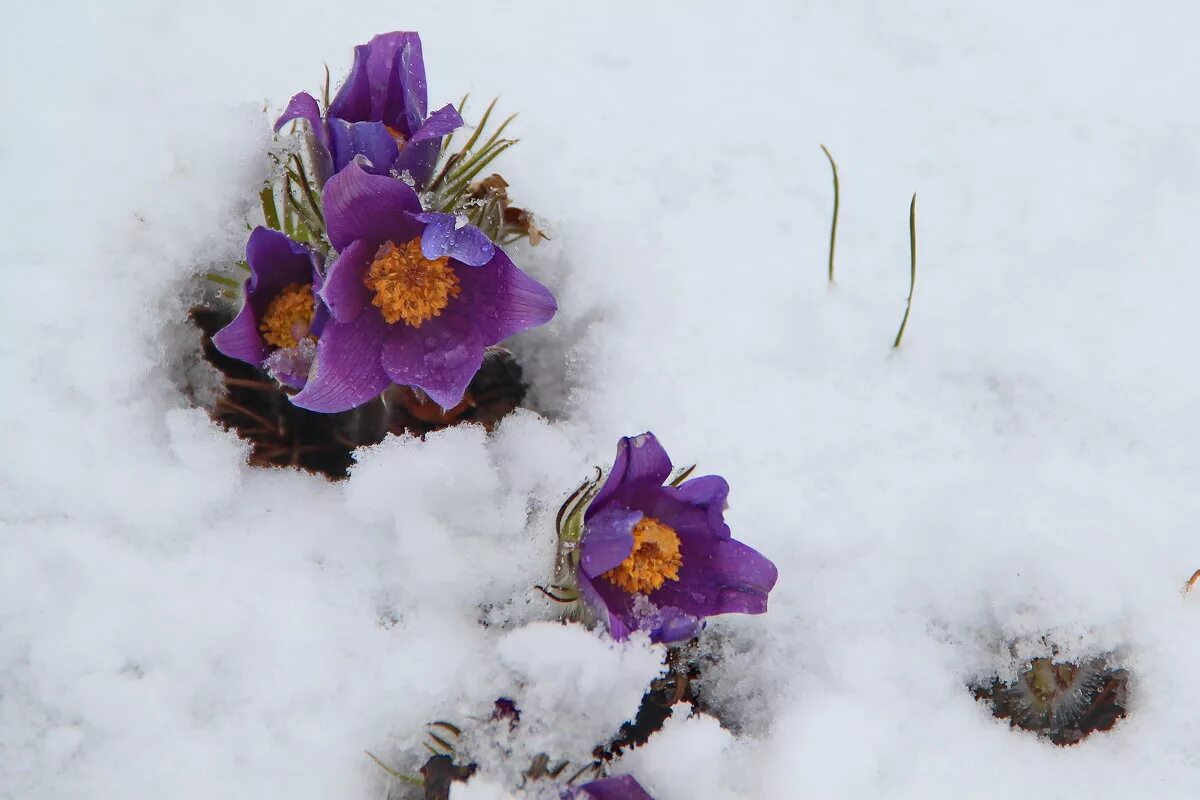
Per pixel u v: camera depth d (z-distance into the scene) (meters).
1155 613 1.27
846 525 1.28
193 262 1.28
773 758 1.25
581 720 1.24
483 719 1.25
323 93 1.30
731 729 1.26
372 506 1.26
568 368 1.30
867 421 1.29
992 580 1.27
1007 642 1.27
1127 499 1.29
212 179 1.28
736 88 1.34
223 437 1.27
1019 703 1.27
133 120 1.31
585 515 1.25
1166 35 1.36
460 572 1.26
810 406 1.29
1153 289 1.32
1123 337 1.31
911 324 1.31
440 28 1.34
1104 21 1.36
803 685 1.26
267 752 1.24
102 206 1.29
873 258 1.32
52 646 1.25
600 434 1.29
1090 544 1.28
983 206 1.33
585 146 1.32
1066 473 1.29
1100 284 1.32
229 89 1.32
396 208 1.25
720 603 1.25
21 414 1.26
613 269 1.30
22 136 1.30
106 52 1.32
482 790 1.23
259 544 1.26
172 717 1.24
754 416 1.29
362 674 1.25
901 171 1.33
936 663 1.27
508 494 1.27
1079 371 1.30
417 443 1.27
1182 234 1.33
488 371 1.30
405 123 1.27
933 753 1.26
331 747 1.24
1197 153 1.34
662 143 1.33
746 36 1.35
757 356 1.30
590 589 1.24
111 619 1.25
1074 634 1.27
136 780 1.24
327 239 1.28
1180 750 1.26
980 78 1.35
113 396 1.27
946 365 1.30
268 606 1.25
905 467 1.29
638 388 1.29
